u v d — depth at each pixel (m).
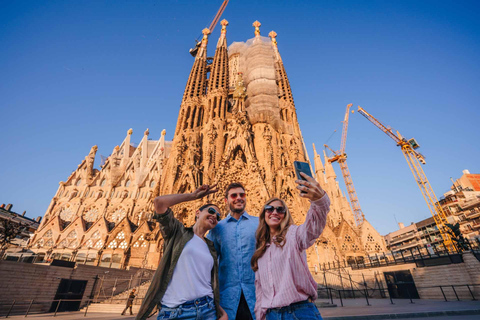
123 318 16.92
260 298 3.64
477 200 63.28
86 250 57.75
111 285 30.23
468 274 21.48
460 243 25.06
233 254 4.55
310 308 3.22
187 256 3.64
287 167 56.59
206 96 72.69
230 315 3.97
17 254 33.81
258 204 49.50
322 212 3.11
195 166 54.88
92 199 80.56
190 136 61.62
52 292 24.95
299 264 3.35
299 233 3.43
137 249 51.59
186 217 49.88
